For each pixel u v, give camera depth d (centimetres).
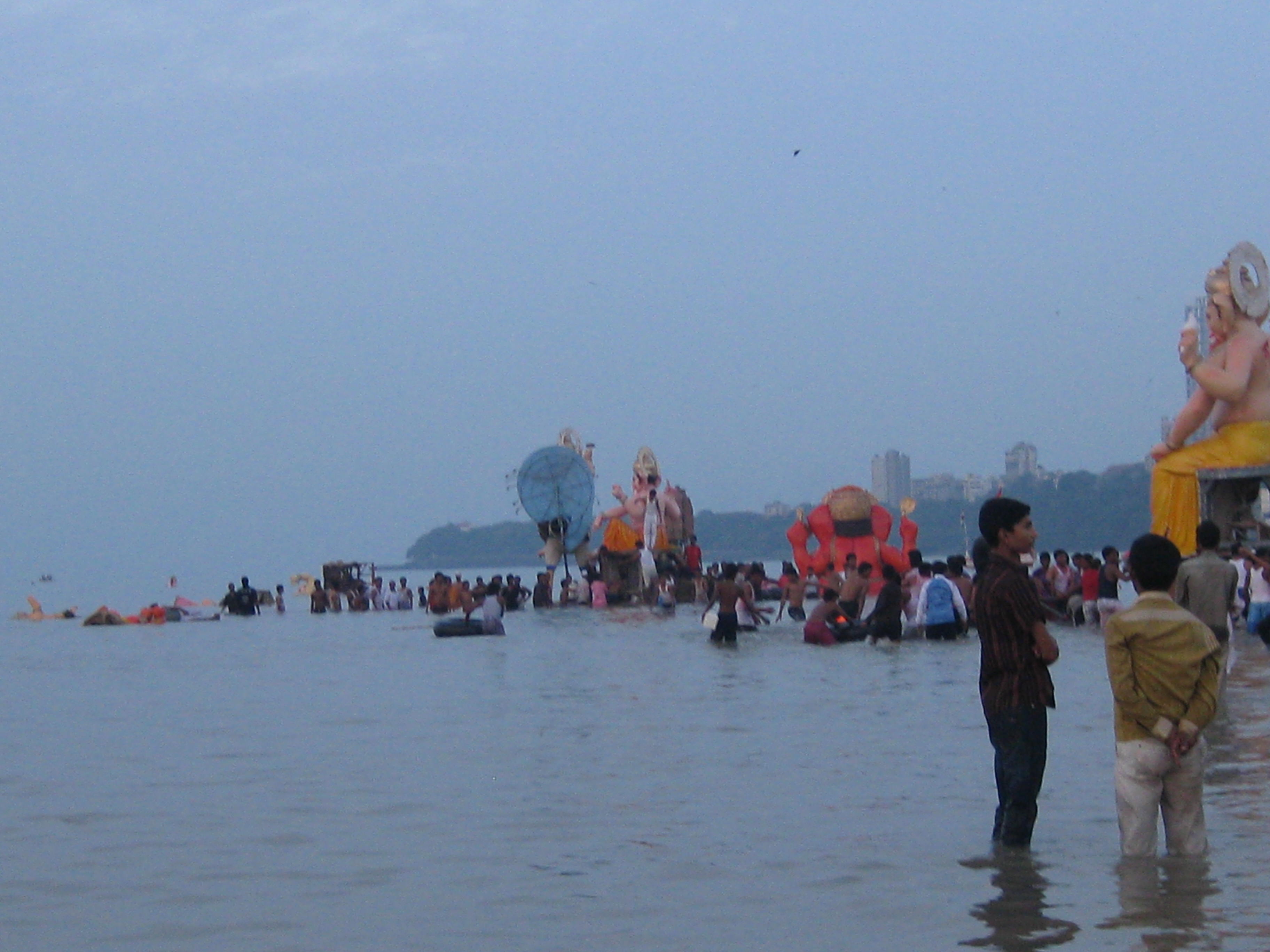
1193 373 2856
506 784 1152
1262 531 2819
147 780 1211
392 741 1422
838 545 4600
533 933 724
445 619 3381
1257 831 904
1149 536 844
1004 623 877
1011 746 876
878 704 1638
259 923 754
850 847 899
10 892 828
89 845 953
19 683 2219
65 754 1383
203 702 1867
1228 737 1263
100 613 4409
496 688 1945
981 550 1246
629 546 5059
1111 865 831
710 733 1420
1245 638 2375
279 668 2420
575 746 1352
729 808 1030
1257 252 2900
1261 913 721
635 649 2652
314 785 1170
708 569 5131
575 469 5216
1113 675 838
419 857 901
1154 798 840
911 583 2914
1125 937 687
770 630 3138
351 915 768
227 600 4916
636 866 862
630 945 698
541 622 3853
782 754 1273
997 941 688
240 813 1055
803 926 725
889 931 711
